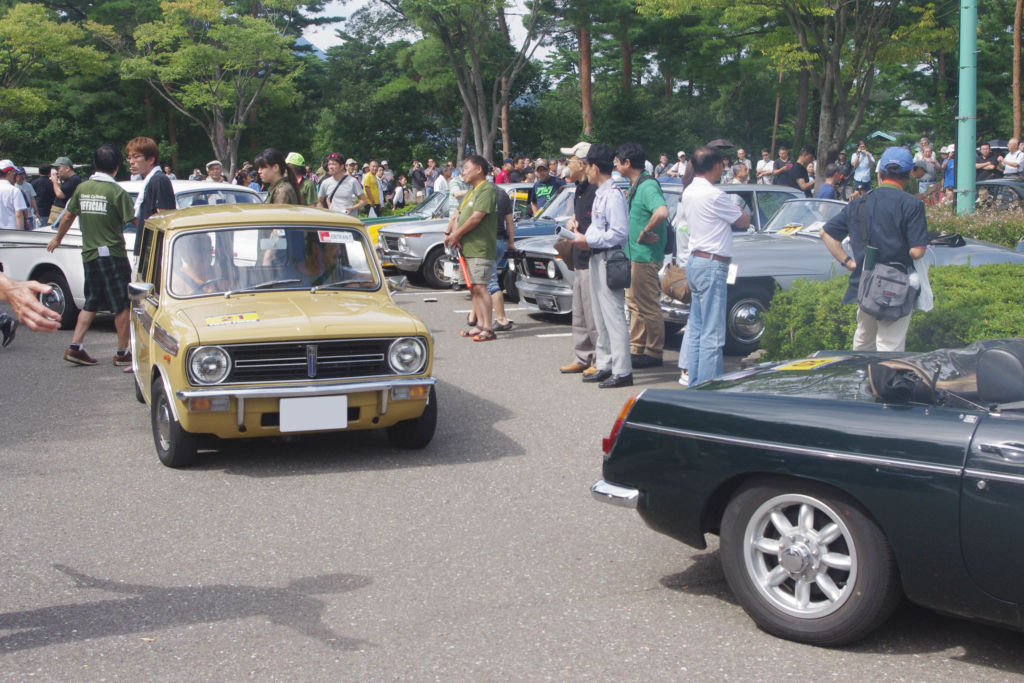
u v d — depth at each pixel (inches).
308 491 240.2
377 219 701.3
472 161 436.5
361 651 156.7
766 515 160.6
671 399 170.9
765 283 402.0
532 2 1686.8
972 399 150.3
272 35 2160.4
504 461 265.0
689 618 168.4
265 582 185.9
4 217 592.4
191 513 225.1
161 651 157.1
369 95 2679.6
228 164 2244.1
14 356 426.6
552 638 160.9
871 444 147.9
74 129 2395.4
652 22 1744.6
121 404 337.4
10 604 176.7
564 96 2603.3
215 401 239.6
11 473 257.4
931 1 1143.6
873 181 985.5
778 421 157.3
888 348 258.7
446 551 201.2
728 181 983.6
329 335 247.0
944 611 146.6
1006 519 136.6
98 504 232.1
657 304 386.6
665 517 170.2
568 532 212.1
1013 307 293.7
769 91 2177.7
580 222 366.9
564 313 479.5
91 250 393.1
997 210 599.2
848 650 154.9
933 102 2127.2
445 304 563.5
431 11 1642.5
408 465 261.6
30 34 1905.8
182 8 2084.2
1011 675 145.7
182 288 271.4
